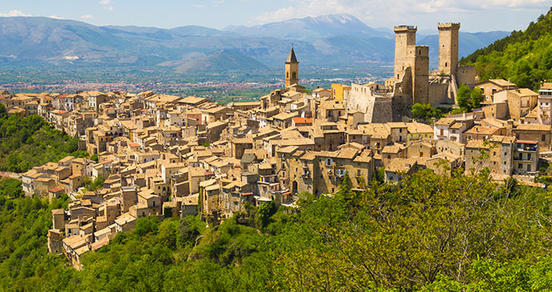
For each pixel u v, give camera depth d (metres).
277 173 181.00
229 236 164.25
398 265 79.12
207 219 179.38
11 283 195.12
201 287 136.00
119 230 194.25
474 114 199.25
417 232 83.75
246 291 129.88
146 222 190.75
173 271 153.25
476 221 85.38
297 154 177.88
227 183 180.62
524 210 99.38
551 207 111.75
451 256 77.31
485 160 164.38
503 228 86.31
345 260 84.50
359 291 79.69
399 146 183.75
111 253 172.38
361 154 176.88
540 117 182.88
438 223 82.56
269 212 168.25
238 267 151.62
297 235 137.12
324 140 197.12
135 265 157.12
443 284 69.50
